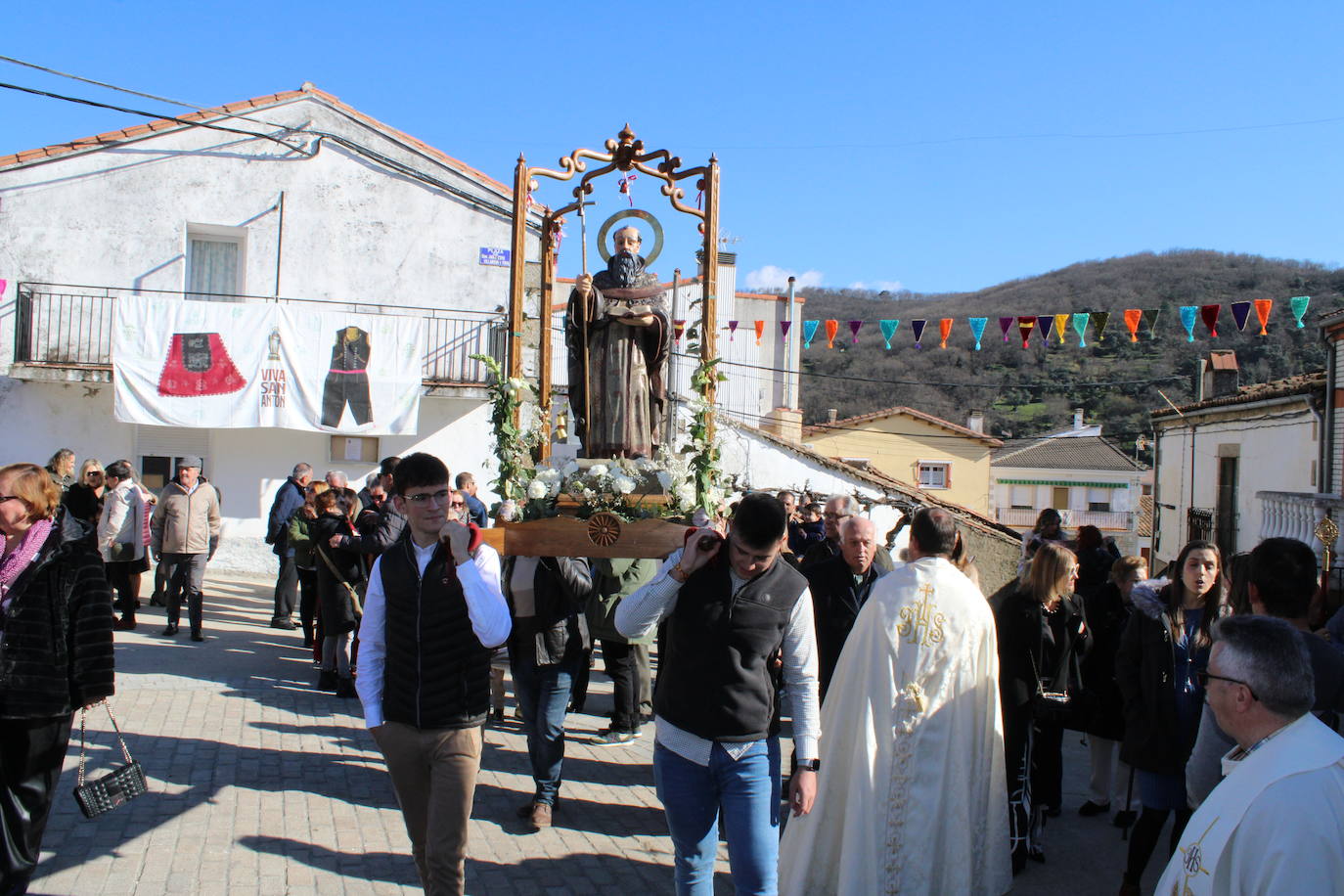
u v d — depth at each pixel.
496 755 6.77
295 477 11.24
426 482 3.80
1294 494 14.53
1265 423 18.95
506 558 5.69
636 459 6.53
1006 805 4.55
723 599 3.67
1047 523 8.46
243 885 4.50
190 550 10.01
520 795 5.95
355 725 7.30
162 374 14.41
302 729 7.11
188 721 7.09
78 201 14.80
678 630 3.72
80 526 4.33
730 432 20.06
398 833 5.23
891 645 4.39
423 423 16.28
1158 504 25.48
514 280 6.71
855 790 4.34
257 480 15.56
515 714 8.02
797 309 27.09
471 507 8.88
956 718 4.38
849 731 4.46
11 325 14.61
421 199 16.16
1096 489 47.03
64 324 14.77
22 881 4.08
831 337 12.12
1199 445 22.62
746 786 3.64
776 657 3.88
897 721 4.34
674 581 3.68
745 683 3.64
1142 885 5.05
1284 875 2.19
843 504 7.02
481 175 16.36
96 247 14.87
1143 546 30.25
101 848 4.82
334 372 15.04
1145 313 9.99
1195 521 22.47
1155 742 4.54
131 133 14.95
